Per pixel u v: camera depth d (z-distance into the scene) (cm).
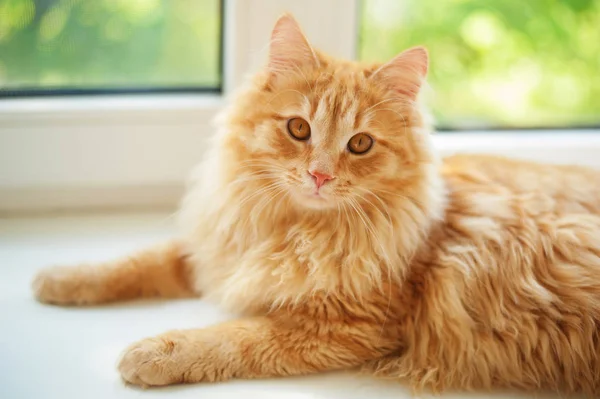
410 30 89
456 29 90
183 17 83
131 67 83
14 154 79
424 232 66
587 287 65
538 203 69
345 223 65
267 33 79
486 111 92
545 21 93
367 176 65
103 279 69
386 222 65
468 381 65
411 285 66
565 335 65
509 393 64
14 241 77
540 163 76
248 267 67
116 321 67
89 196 83
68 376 60
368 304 65
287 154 65
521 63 93
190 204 73
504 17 92
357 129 65
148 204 85
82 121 79
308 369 63
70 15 80
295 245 66
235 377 62
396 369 65
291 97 65
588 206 70
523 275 65
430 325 66
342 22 80
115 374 61
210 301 70
